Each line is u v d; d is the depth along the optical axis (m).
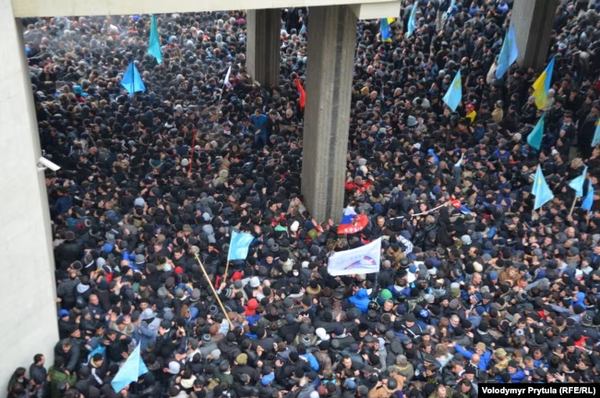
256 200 28.44
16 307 20.38
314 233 27.36
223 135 34.75
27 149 19.41
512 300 24.58
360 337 22.53
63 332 22.38
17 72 18.53
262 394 20.28
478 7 48.94
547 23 42.03
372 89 39.38
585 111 35.59
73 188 28.47
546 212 29.39
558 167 32.22
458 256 26.44
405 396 20.69
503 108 38.50
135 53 41.91
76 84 37.78
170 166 31.14
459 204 29.39
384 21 39.84
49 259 21.50
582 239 27.92
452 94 31.64
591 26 44.53
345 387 20.62
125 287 22.98
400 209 29.08
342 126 27.91
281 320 22.81
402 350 22.12
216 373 20.70
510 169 32.19
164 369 20.89
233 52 44.72
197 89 38.88
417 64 42.22
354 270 23.78
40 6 18.98
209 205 28.08
